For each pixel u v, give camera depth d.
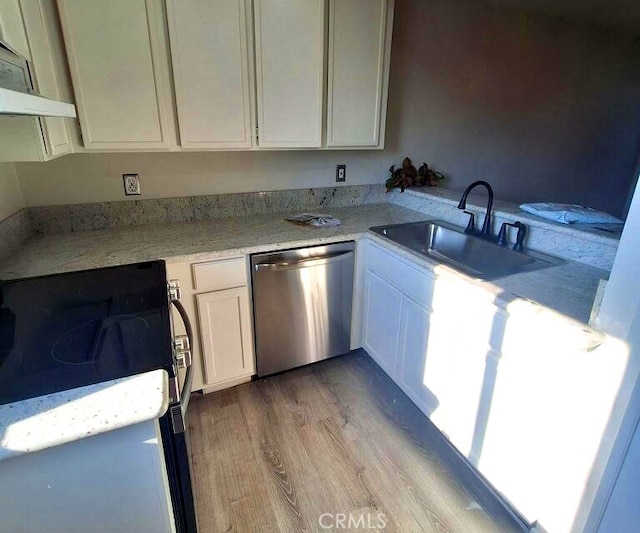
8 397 0.69
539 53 3.13
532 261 1.62
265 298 1.89
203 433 1.75
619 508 1.01
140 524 0.76
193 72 1.68
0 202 1.56
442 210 2.29
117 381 0.74
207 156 2.14
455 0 2.60
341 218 2.30
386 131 2.64
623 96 3.82
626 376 0.94
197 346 1.82
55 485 0.67
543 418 1.18
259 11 1.72
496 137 3.16
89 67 1.52
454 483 1.52
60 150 1.42
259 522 1.36
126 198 2.02
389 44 2.11
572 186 3.87
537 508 1.25
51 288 1.21
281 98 1.90
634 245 0.90
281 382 2.11
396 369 1.95
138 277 1.30
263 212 2.38
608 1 2.74
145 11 1.54
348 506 1.43
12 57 1.06
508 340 1.26
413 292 1.73
